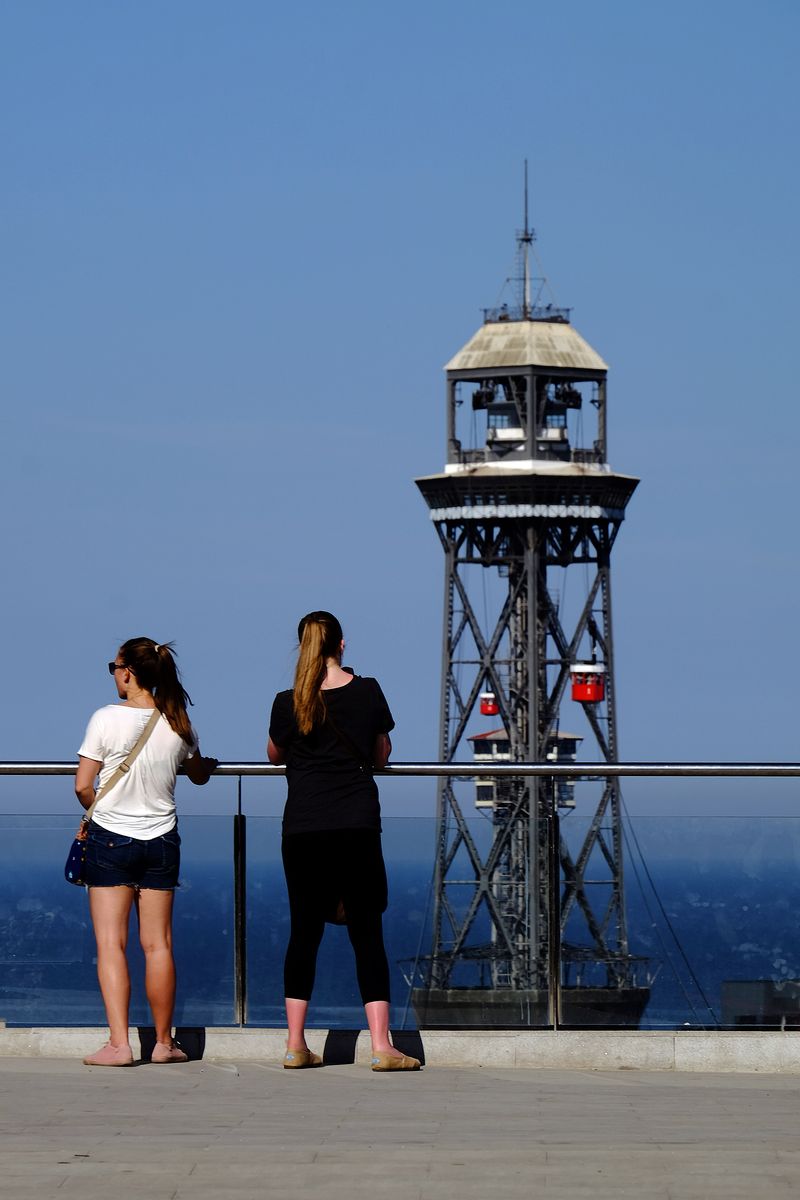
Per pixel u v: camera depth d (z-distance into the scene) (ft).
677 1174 79.71
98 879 117.50
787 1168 81.00
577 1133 91.09
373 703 115.75
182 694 119.44
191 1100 103.30
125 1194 76.07
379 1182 78.43
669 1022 124.88
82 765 117.50
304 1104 101.86
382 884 116.37
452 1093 107.04
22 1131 91.45
